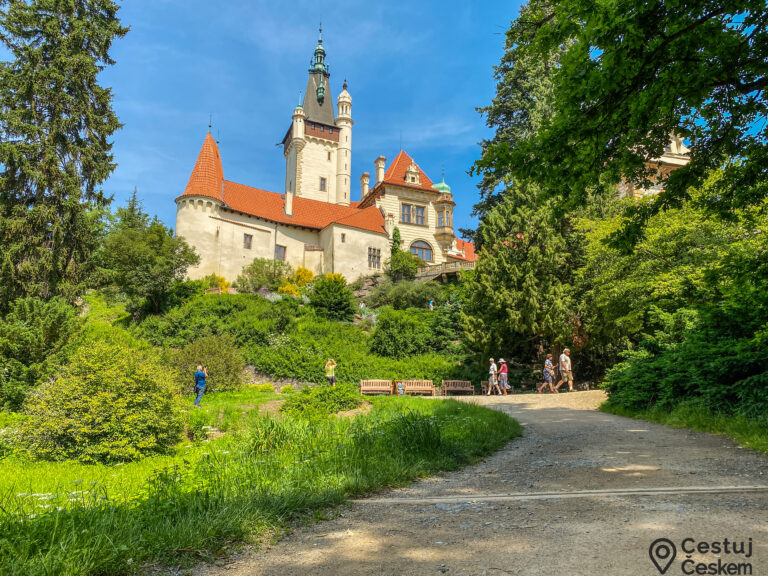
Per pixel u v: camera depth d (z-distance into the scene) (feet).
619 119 23.98
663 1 20.92
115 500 15.60
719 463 21.86
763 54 23.56
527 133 118.32
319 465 21.22
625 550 11.80
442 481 21.52
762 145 26.86
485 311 84.58
